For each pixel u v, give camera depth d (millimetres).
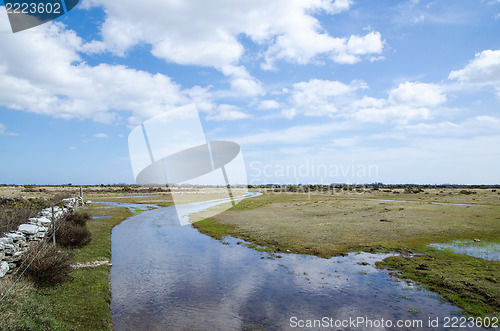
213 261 15875
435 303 10266
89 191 80312
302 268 14555
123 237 22250
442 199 47875
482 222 24469
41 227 14305
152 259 16172
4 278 9023
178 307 9992
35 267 10078
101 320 8539
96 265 13875
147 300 10555
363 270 14062
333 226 24812
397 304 10258
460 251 16344
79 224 22078
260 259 16297
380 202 44969
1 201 25750
